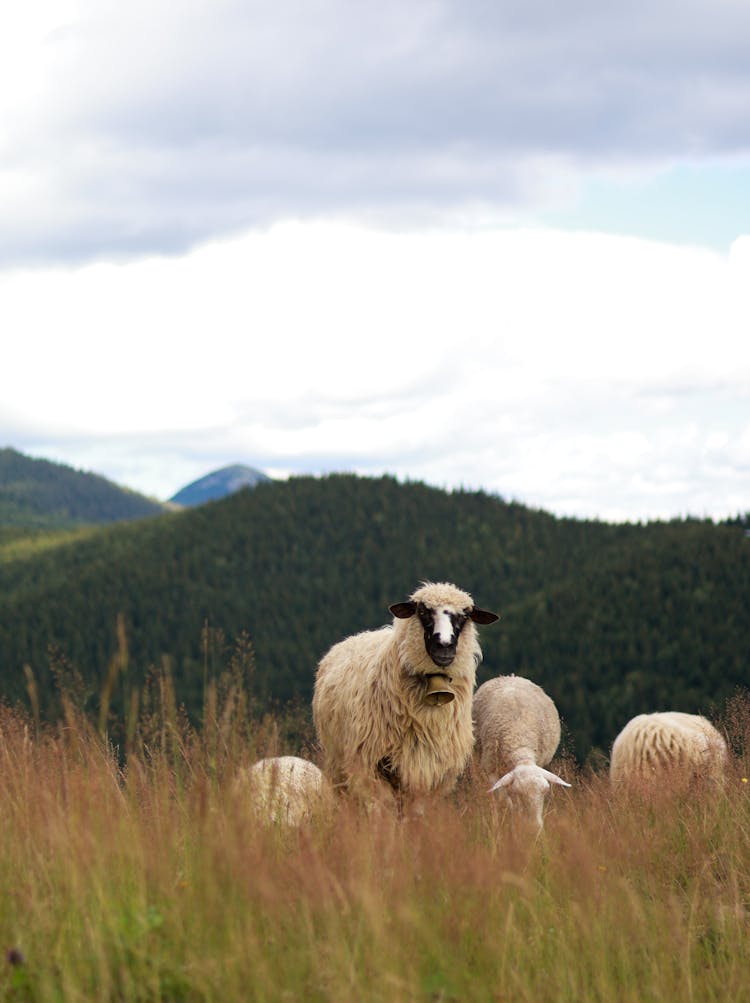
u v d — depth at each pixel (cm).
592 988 419
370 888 439
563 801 929
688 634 10456
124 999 376
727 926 507
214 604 17712
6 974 383
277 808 546
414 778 859
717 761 954
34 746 570
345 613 18062
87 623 16238
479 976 414
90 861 441
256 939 398
